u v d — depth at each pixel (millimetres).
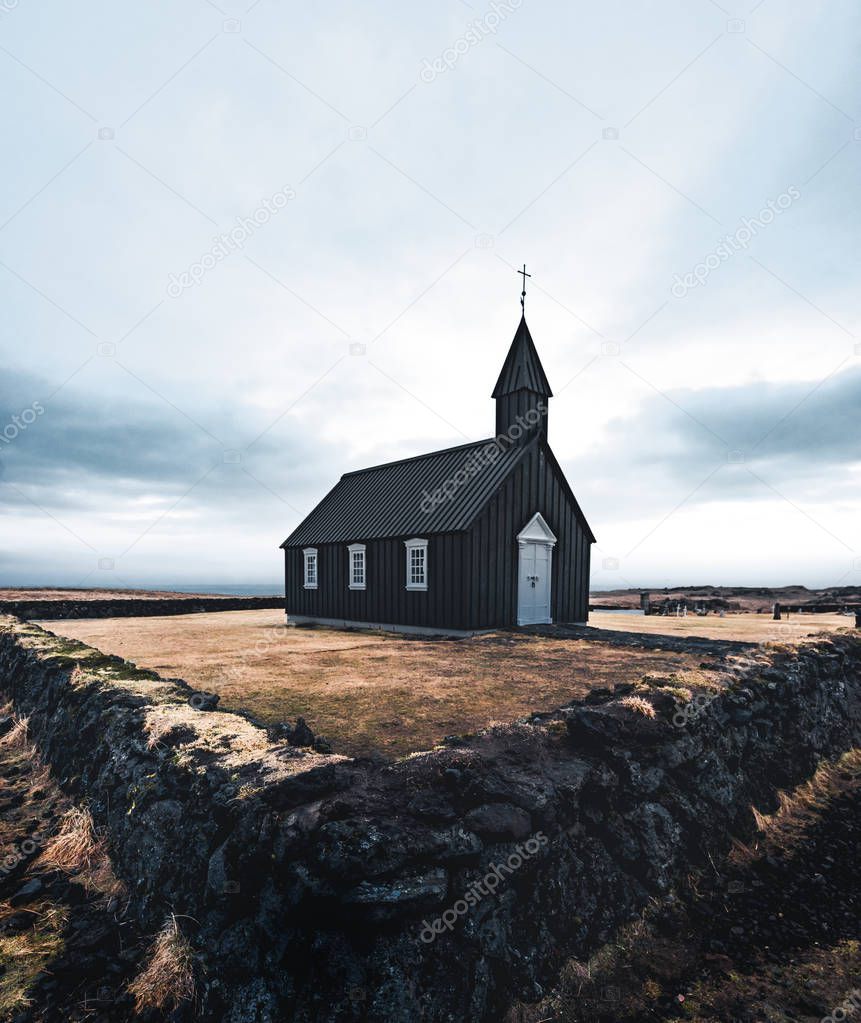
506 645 12711
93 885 4719
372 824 3426
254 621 21359
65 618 22219
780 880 5219
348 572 19531
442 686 8367
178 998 3518
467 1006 3285
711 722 6207
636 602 35375
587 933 4125
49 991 3646
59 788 6391
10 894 4602
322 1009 2994
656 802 5059
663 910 4594
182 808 4301
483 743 4707
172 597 29047
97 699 6457
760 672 7879
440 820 3613
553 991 3727
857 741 9156
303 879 3191
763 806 6438
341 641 14148
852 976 4043
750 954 4250
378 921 3117
